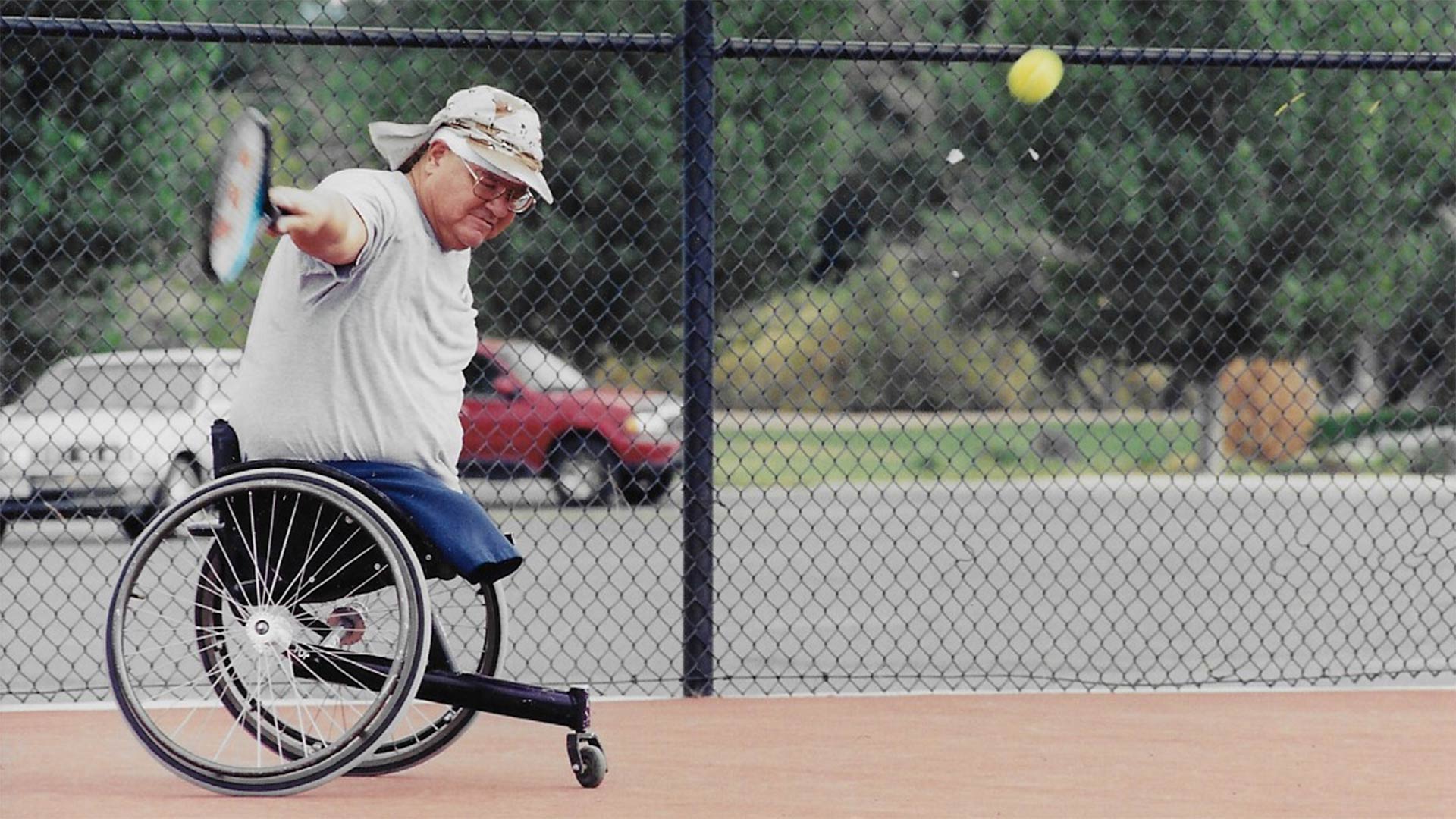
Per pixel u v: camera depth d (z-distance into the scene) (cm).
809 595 2645
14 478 3067
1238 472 5694
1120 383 5616
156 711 1433
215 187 1009
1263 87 4219
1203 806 1114
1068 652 2072
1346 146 4191
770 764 1238
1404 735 1357
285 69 3519
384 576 1120
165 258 3316
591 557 3102
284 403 1105
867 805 1112
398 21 3850
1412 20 3612
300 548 1110
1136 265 4934
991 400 5716
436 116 1121
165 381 3188
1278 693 1545
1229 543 3559
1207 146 4319
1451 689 1576
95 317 3334
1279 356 5272
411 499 1114
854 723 1401
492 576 1148
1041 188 4466
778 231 4347
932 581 2852
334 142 3681
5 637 2191
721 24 4156
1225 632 2273
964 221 4547
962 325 5284
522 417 3800
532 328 4694
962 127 4409
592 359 4709
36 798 1112
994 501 4659
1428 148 4038
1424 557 1986
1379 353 5162
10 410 3112
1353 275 4622
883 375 5491
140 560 1107
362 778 1186
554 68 4228
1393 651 2100
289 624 1105
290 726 1165
